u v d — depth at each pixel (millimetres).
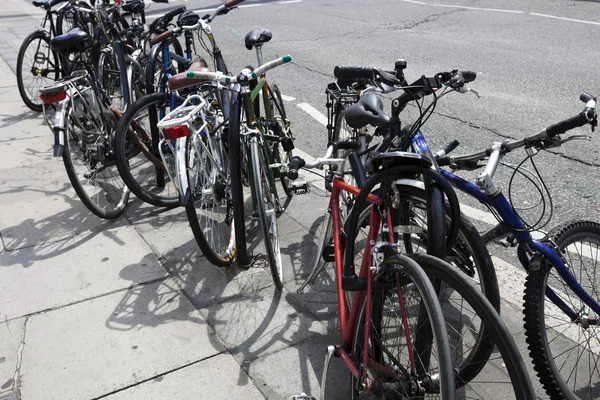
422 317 2062
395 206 2189
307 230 3986
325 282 3420
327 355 2512
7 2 13641
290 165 2648
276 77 7379
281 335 2996
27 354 2895
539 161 4848
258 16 11156
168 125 3078
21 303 3273
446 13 10812
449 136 5395
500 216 2508
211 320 3115
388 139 2443
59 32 6500
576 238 2566
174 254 3719
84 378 2736
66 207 4320
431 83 2342
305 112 6242
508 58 7742
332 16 10969
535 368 2361
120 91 5074
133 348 2920
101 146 4238
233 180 3281
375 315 2285
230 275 3496
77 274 3531
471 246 2479
